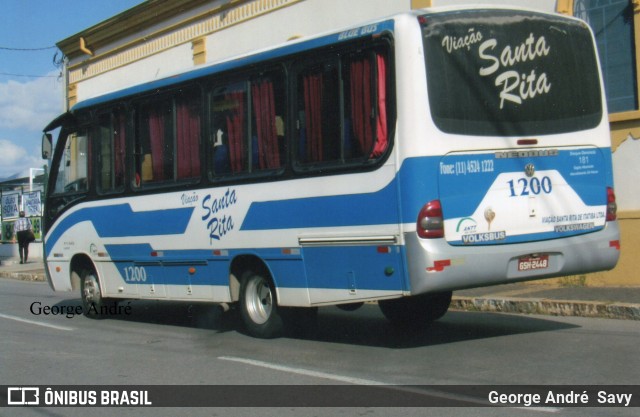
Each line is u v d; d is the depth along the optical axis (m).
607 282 10.91
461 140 7.04
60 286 11.89
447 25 7.11
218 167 9.07
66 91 25.25
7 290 17.56
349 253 7.48
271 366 7.41
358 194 7.36
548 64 7.67
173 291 9.81
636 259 10.63
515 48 7.45
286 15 16.50
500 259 7.14
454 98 7.06
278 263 8.30
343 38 7.51
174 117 9.73
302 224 7.96
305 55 7.95
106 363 7.97
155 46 20.88
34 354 8.60
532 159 7.45
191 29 19.47
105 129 10.92
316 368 7.23
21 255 26.92
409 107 6.90
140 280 10.34
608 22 11.02
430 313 9.22
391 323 9.63
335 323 10.09
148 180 10.16
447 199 6.93
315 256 7.86
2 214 32.59
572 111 7.78
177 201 9.65
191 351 8.49
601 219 7.91
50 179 12.03
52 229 11.95
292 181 8.08
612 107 11.04
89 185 11.19
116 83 22.66
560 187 7.61
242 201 8.69
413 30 6.96
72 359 8.26
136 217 10.30
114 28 22.28
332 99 7.66
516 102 7.41
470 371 6.81
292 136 8.09
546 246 7.43
